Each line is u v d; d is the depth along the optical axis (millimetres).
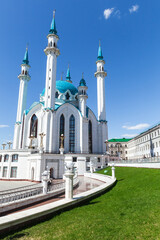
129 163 39844
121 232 7566
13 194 18031
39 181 39125
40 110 59438
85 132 58500
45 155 41906
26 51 75688
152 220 8523
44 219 9430
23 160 46219
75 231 7809
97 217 9539
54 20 63938
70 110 60438
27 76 71812
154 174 21141
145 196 13031
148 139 68562
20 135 62375
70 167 12742
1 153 50125
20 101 69500
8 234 7602
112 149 111438
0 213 15180
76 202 12109
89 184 27766
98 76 72688
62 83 72312
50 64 58375
